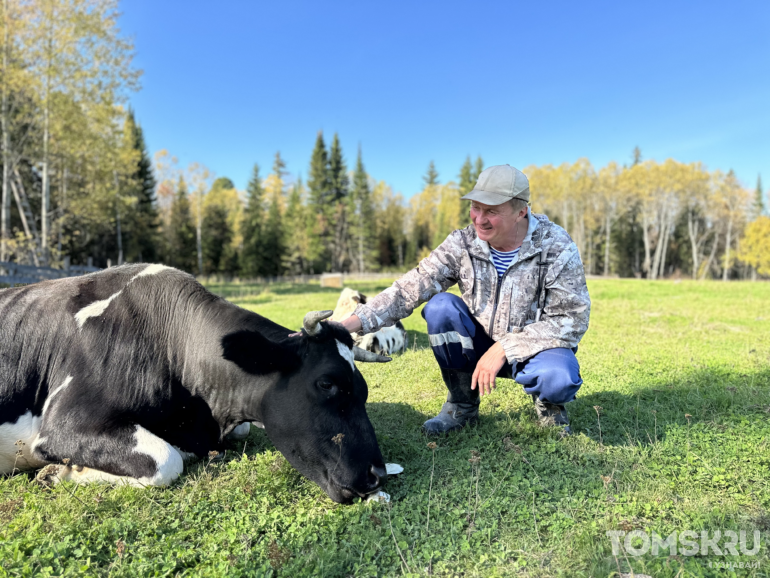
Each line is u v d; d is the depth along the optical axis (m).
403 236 88.00
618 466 3.19
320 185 74.19
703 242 80.00
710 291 17.94
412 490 3.04
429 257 3.71
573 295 3.32
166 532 2.65
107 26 23.39
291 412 3.08
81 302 3.61
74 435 3.18
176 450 3.27
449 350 3.65
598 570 2.20
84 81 23.53
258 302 16.03
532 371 3.36
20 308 3.60
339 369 3.04
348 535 2.59
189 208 60.38
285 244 62.16
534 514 2.66
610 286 22.02
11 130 23.58
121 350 3.45
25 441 3.38
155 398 3.45
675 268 79.75
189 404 3.59
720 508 2.65
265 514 2.77
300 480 3.22
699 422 3.86
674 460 3.26
